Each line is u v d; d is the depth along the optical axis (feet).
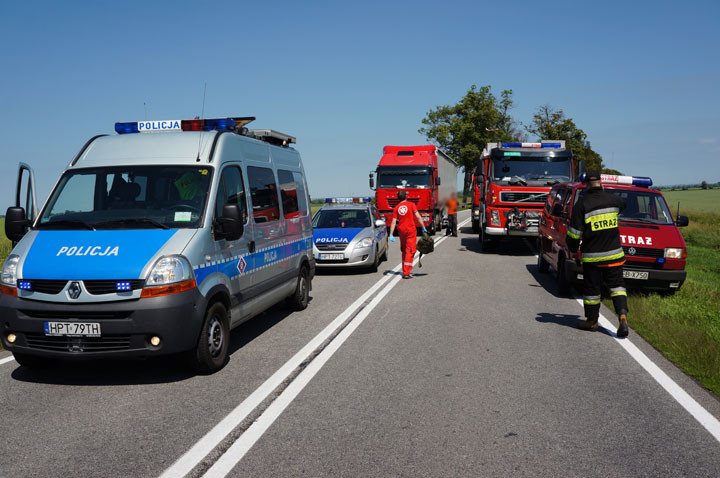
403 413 14.71
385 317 27.04
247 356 20.49
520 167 56.39
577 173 59.36
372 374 18.12
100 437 13.21
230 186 20.59
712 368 18.48
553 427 13.80
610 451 12.48
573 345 21.76
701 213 133.39
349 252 41.73
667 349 21.16
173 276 16.43
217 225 18.86
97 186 19.30
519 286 36.50
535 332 23.86
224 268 19.30
